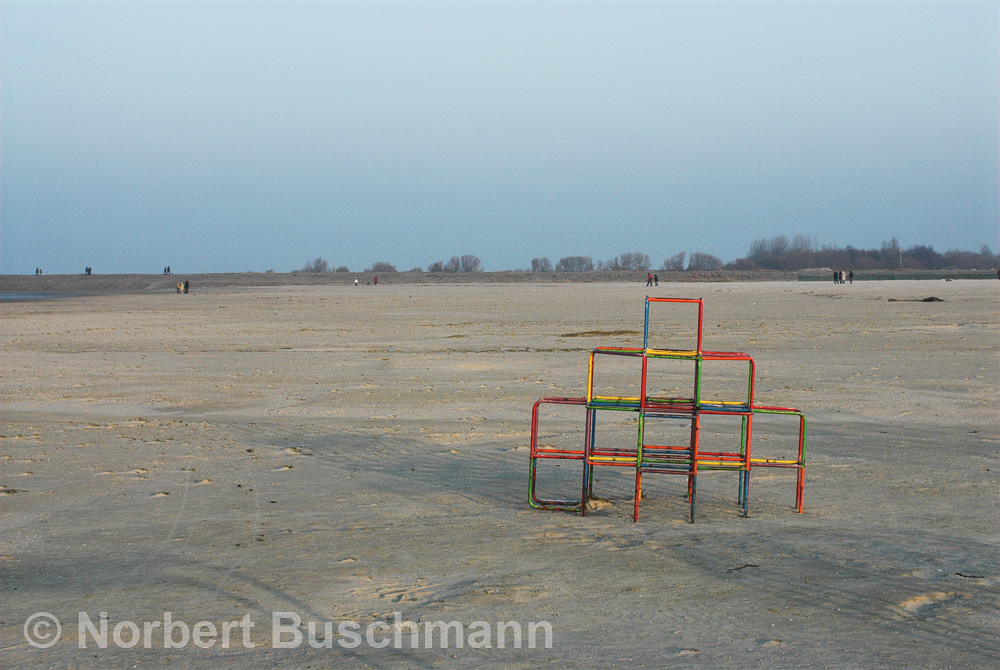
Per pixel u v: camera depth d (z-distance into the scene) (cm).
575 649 539
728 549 745
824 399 1587
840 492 949
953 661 509
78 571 718
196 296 6881
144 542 799
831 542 759
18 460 1162
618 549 752
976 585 641
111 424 1434
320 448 1236
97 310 4769
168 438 1314
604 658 524
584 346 2580
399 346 2645
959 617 579
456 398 1667
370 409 1565
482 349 2530
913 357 2181
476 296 6144
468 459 1159
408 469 1103
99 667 528
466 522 853
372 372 2048
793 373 1931
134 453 1207
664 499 943
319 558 740
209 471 1096
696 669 504
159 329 3375
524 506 916
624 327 3266
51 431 1373
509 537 797
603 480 1039
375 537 802
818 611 595
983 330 2814
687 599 624
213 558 746
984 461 1083
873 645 534
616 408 871
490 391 1742
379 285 10631
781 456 1123
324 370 2092
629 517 869
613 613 601
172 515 893
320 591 659
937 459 1097
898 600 611
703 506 909
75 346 2728
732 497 946
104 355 2462
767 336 2788
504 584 665
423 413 1515
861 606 602
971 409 1473
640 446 856
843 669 500
